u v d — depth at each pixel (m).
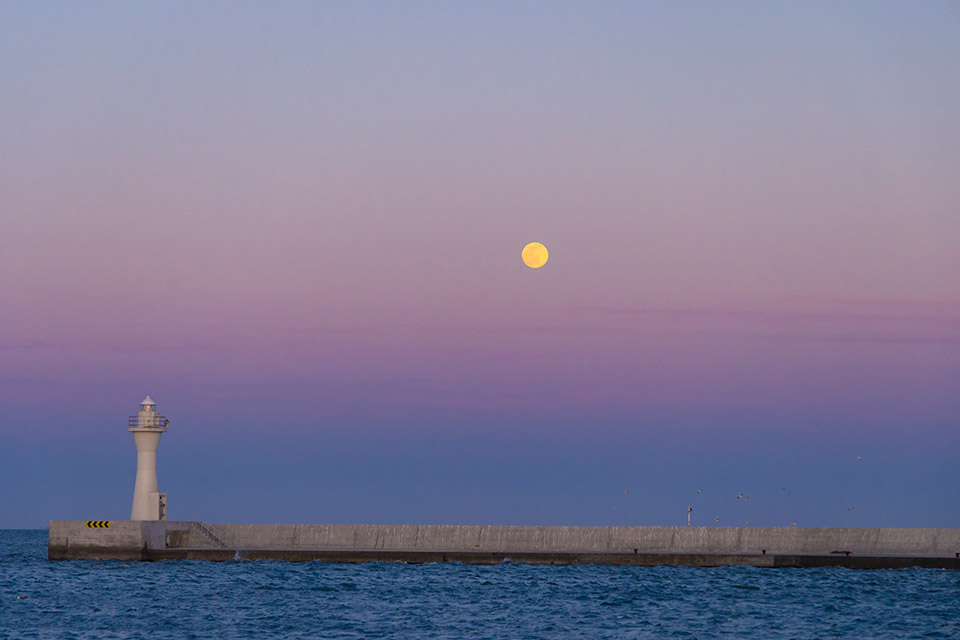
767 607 80.06
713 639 69.00
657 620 75.06
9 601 82.44
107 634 70.50
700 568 100.56
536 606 80.44
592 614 77.25
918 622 74.25
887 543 103.56
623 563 102.69
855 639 69.06
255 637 69.50
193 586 89.75
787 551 103.94
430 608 79.56
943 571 98.25
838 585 90.44
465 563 104.25
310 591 87.19
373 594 85.81
